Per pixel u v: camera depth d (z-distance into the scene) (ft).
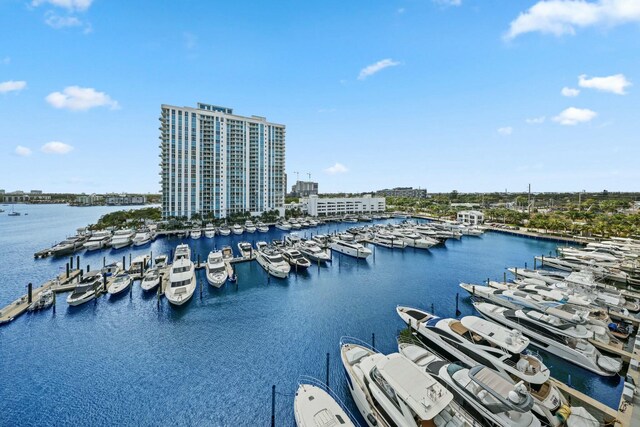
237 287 132.46
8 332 91.20
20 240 264.31
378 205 501.56
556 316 80.23
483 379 49.14
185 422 57.52
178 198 346.13
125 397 63.82
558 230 276.21
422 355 64.08
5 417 58.39
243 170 395.14
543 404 52.65
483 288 115.44
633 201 525.34
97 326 95.66
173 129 343.46
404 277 149.59
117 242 227.61
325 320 99.76
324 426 47.55
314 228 345.72
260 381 68.95
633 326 88.38
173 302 108.37
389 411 49.29
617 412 53.98
